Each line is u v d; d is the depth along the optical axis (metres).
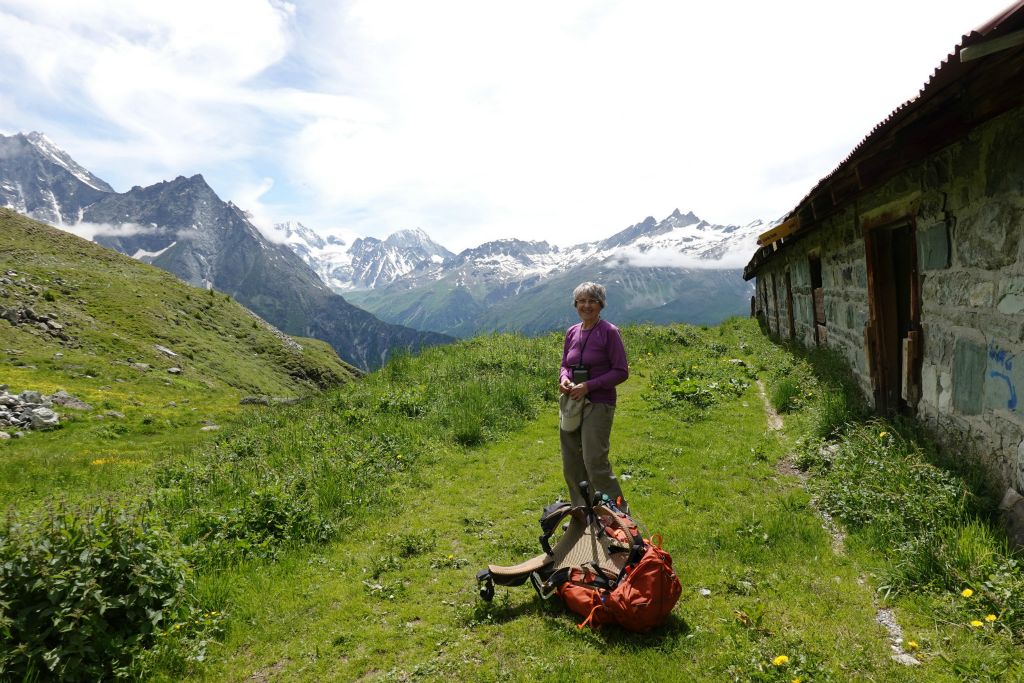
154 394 33.62
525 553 5.04
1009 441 4.37
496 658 3.50
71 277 71.69
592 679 3.21
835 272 10.27
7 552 3.63
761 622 3.66
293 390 76.62
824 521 5.23
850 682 3.04
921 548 4.08
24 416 17.42
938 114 4.26
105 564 3.84
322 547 5.45
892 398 7.47
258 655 3.78
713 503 5.84
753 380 12.04
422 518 6.04
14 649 3.25
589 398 5.04
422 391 11.27
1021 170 4.05
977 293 4.85
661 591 3.61
